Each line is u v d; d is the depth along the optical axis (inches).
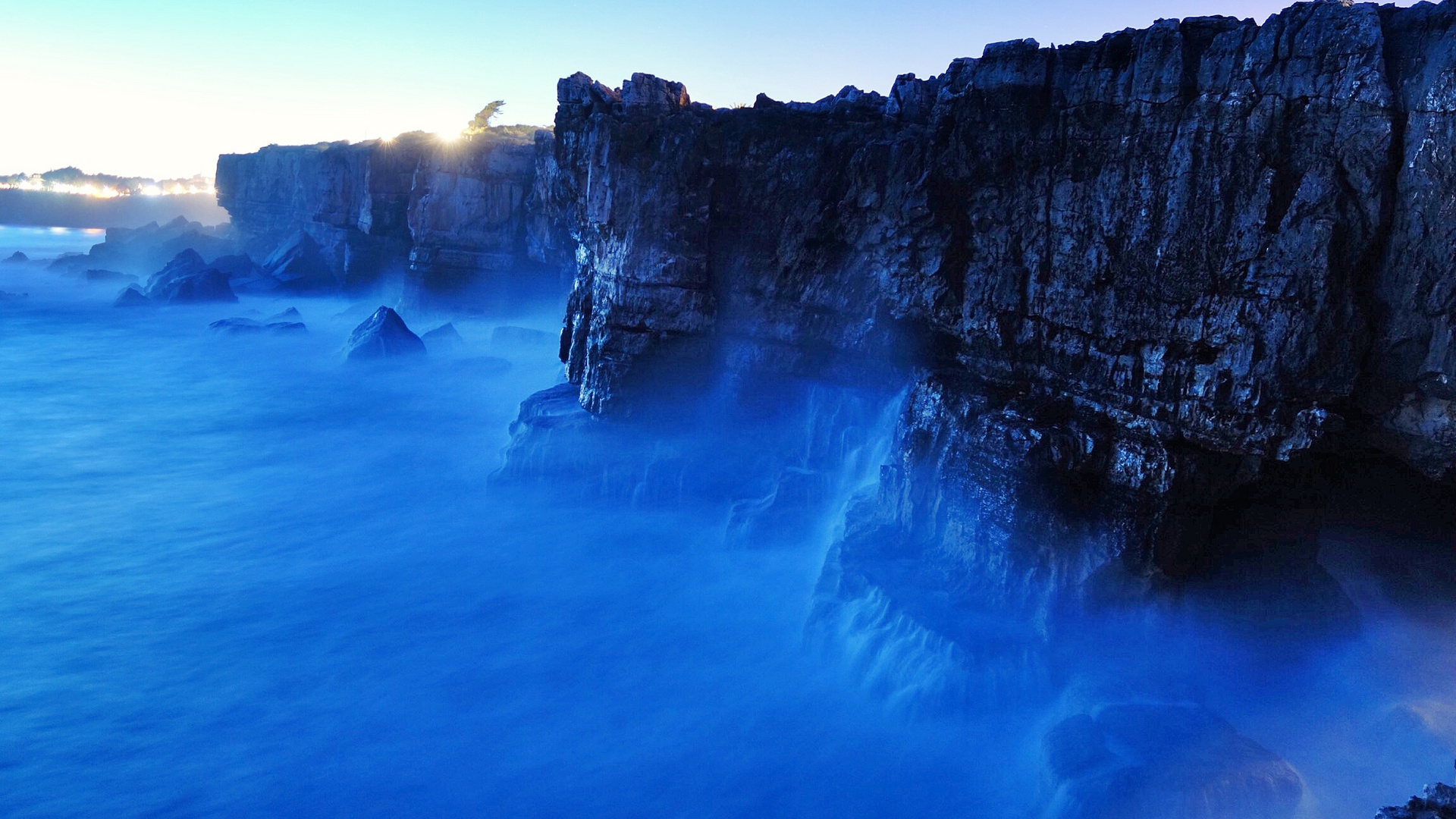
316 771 547.5
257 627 716.7
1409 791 485.7
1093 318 605.6
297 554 855.7
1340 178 496.7
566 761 555.5
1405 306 489.1
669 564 803.4
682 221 880.3
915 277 733.9
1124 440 578.9
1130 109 576.4
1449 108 458.3
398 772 549.3
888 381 821.9
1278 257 512.7
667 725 587.8
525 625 714.2
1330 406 517.7
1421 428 499.2
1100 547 581.3
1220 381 534.3
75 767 548.7
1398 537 626.8
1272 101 516.1
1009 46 641.0
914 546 681.0
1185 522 566.3
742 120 881.5
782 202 860.6
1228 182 532.4
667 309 891.4
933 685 553.3
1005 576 601.6
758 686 621.9
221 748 568.4
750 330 893.2
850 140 813.9
